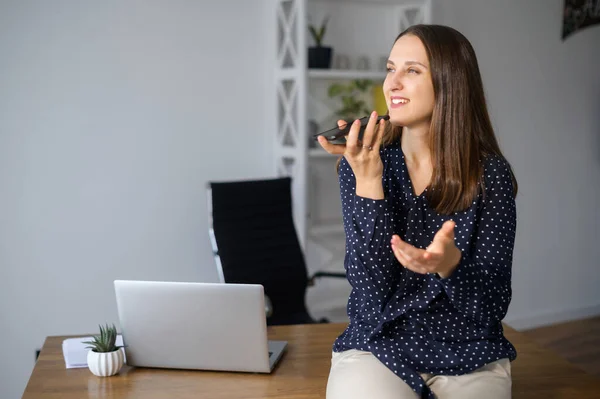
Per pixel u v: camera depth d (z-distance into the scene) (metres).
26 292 3.34
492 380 1.59
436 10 4.09
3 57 3.19
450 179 1.57
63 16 3.27
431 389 1.58
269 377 1.88
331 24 3.83
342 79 3.89
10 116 3.23
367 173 1.54
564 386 1.82
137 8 3.41
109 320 3.51
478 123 1.62
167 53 3.49
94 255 3.44
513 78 4.44
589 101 4.79
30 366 3.37
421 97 1.58
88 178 3.40
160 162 3.54
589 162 4.84
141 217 3.52
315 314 3.94
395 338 1.60
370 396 1.50
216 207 3.20
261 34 3.69
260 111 3.73
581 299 4.89
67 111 3.33
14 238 3.29
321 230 3.68
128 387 1.80
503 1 4.35
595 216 4.91
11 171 3.26
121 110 3.43
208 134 3.62
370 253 1.55
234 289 1.83
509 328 2.28
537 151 4.59
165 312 1.88
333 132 1.59
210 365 1.90
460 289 1.44
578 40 4.70
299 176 3.54
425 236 1.63
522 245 4.61
